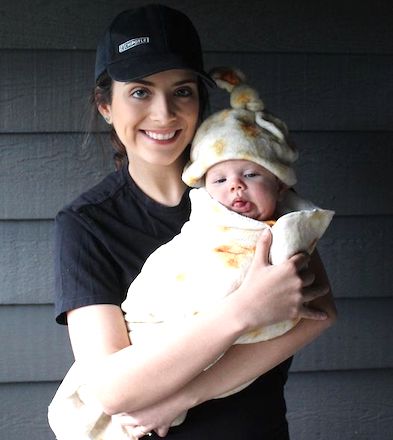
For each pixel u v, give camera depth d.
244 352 1.53
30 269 2.07
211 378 1.51
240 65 2.06
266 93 2.07
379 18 2.08
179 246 1.57
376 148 2.12
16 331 2.09
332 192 2.12
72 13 2.01
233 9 2.04
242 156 1.54
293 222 1.50
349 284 2.16
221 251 1.52
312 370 2.18
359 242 2.15
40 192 2.05
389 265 2.16
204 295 1.50
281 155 1.59
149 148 1.64
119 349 1.55
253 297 1.44
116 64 1.62
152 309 1.54
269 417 1.62
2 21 2.00
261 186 1.56
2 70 2.01
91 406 1.60
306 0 2.06
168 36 1.64
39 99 2.03
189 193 1.69
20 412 2.11
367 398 2.20
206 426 1.57
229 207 1.57
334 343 2.18
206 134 1.60
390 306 2.18
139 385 1.45
